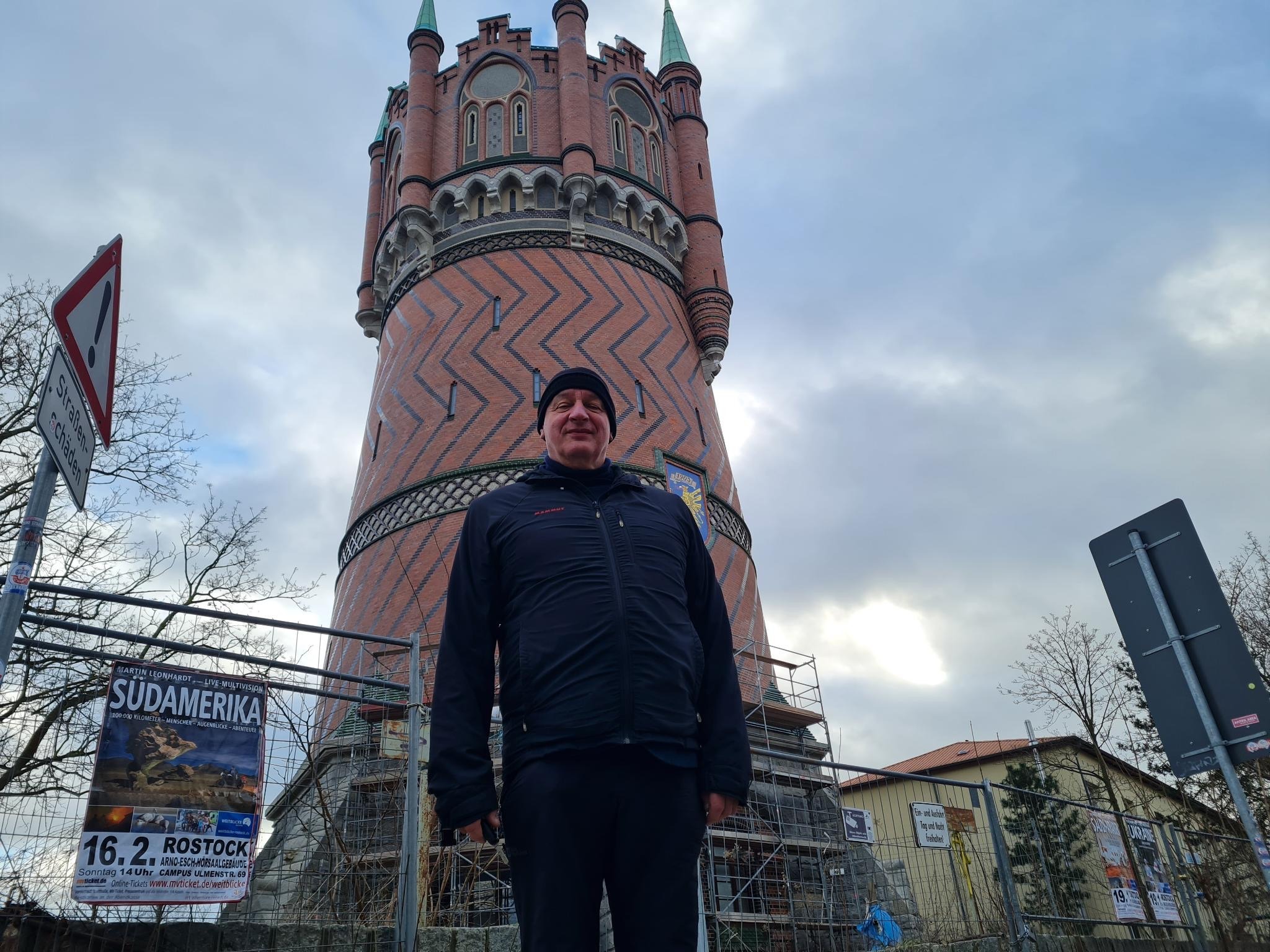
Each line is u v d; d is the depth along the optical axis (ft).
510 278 93.91
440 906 40.55
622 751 11.32
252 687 24.30
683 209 110.52
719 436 100.01
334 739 31.48
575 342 90.27
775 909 61.93
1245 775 89.97
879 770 37.96
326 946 26.14
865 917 53.83
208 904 22.00
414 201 99.86
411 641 28.37
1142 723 122.11
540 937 10.59
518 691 11.89
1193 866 50.52
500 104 105.09
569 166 97.55
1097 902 46.19
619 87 110.52
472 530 13.52
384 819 30.71
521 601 12.51
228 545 71.20
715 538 88.89
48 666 35.68
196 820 22.21
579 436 14.05
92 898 20.47
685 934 10.87
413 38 110.52
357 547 87.30
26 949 20.54
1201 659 27.48
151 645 23.15
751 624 87.81
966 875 42.04
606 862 11.31
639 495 14.06
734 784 12.09
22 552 15.97
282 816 29.01
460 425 85.92
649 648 11.93
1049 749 124.77
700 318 103.30
